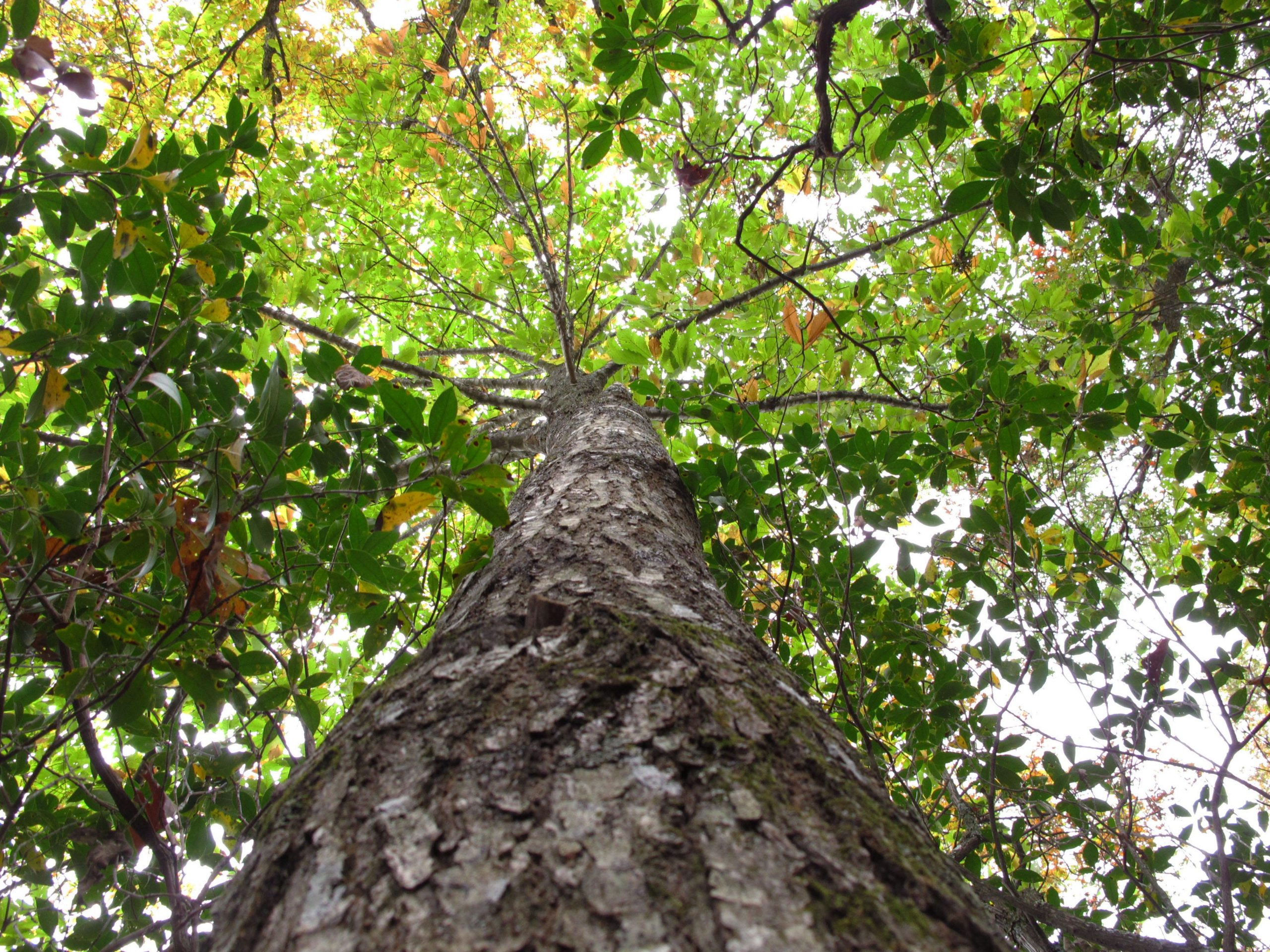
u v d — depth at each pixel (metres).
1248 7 2.26
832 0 2.01
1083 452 4.00
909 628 2.64
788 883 0.57
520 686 0.84
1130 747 2.51
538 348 3.92
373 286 4.53
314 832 0.69
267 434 1.62
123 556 1.49
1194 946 2.13
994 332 3.90
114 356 1.60
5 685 1.40
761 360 3.78
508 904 0.55
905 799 2.55
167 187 1.55
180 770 1.91
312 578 1.83
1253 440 2.73
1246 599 2.63
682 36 1.88
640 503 1.72
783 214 3.86
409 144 4.21
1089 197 2.15
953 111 2.00
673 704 0.80
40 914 1.91
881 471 2.76
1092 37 1.95
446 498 1.41
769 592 2.62
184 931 1.60
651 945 0.50
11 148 1.56
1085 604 2.90
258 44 4.83
